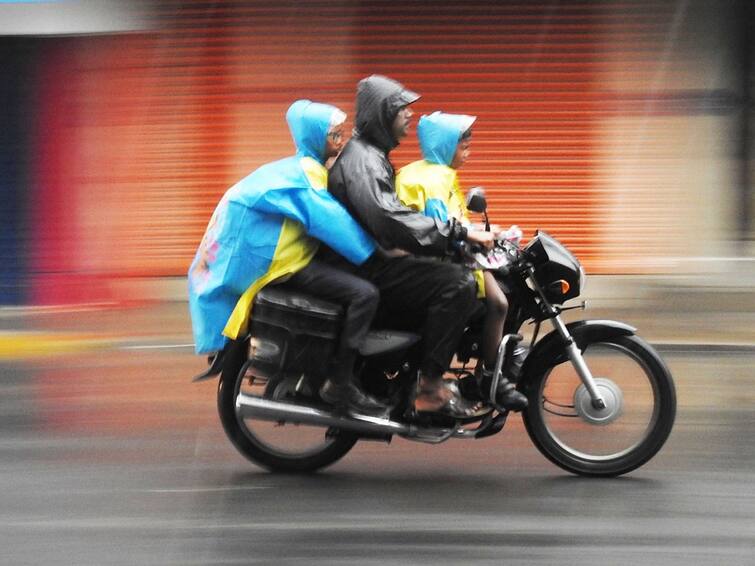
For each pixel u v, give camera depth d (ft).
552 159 61.26
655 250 61.05
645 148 60.70
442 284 27.94
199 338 28.89
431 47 60.90
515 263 28.76
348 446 29.58
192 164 61.72
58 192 61.87
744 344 48.93
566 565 23.09
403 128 28.68
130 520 25.95
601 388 28.96
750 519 25.91
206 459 31.22
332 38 60.90
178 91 61.36
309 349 28.19
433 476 29.45
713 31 59.67
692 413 36.65
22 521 25.95
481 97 61.11
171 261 61.98
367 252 27.86
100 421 35.76
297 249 28.14
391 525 25.48
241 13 60.85
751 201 60.23
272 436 30.27
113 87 61.31
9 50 61.26
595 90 60.64
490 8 60.44
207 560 23.43
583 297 59.93
